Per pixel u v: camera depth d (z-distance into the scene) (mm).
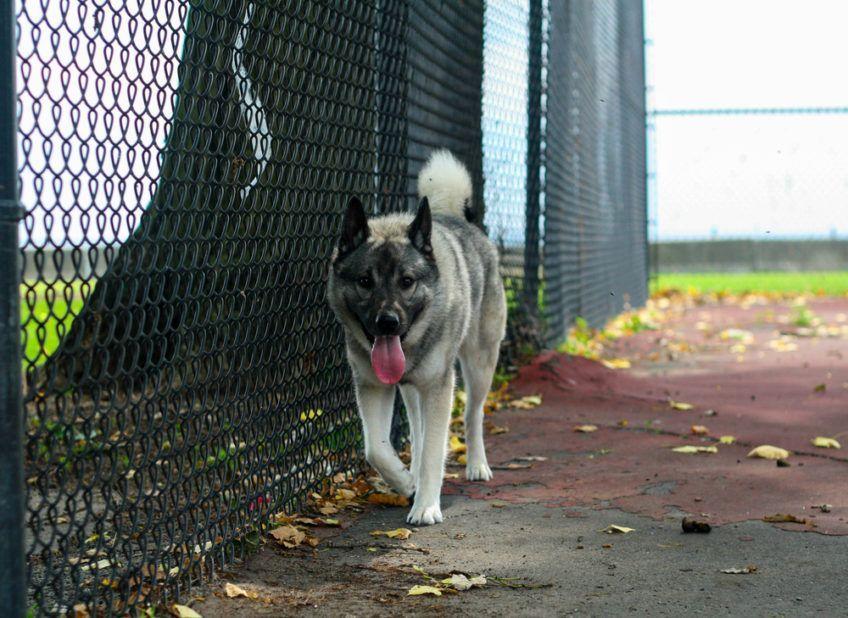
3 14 2109
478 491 4543
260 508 3691
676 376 8266
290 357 3961
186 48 2934
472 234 4922
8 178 2146
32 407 4102
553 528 3891
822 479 4582
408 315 3900
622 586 3180
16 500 2211
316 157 4125
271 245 3701
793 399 7000
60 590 2557
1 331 2156
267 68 3521
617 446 5457
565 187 9375
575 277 10250
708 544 3604
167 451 3170
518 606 3010
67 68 2402
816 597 3023
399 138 5203
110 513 3836
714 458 5113
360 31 4570
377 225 4285
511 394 7023
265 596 3092
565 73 9164
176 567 3162
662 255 21641
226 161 3215
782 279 19719
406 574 3338
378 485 4602
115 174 2592
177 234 2906
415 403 4484
